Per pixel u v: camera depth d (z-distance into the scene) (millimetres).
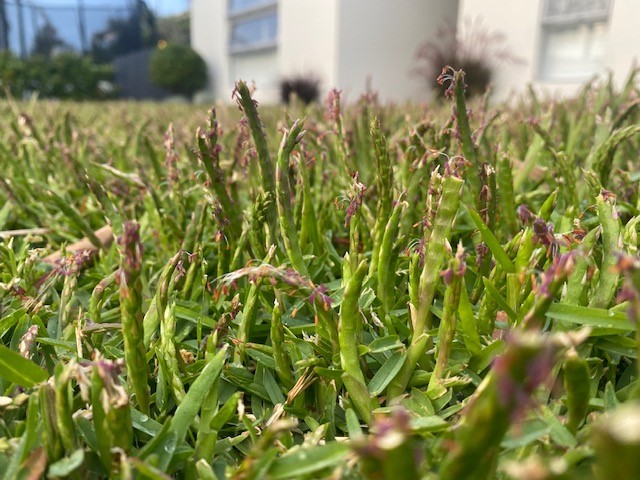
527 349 65
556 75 1578
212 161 179
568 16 1514
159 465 109
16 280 177
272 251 155
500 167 193
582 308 130
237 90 160
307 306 176
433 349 147
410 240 183
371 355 147
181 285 190
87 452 111
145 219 248
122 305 111
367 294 160
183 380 140
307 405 141
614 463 57
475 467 75
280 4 2701
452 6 2467
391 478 70
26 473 100
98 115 804
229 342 156
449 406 135
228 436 132
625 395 125
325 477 99
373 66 2371
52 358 147
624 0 1361
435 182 149
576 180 245
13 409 122
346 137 271
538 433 96
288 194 157
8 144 383
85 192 294
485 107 323
